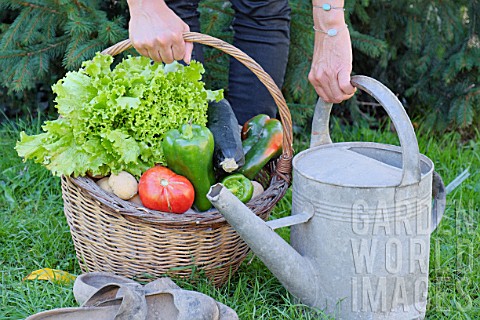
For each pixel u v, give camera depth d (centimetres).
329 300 162
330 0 163
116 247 174
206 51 268
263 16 217
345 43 167
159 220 165
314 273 162
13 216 221
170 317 152
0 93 299
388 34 305
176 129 177
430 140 281
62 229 211
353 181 154
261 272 189
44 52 254
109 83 175
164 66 189
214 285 181
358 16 283
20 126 283
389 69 318
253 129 198
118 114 175
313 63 172
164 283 161
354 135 294
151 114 176
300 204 162
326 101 173
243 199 176
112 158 174
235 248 179
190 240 171
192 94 182
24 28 250
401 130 149
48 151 173
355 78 162
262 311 171
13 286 179
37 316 152
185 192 167
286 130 182
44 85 291
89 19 242
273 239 152
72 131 174
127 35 246
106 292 157
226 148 177
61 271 186
